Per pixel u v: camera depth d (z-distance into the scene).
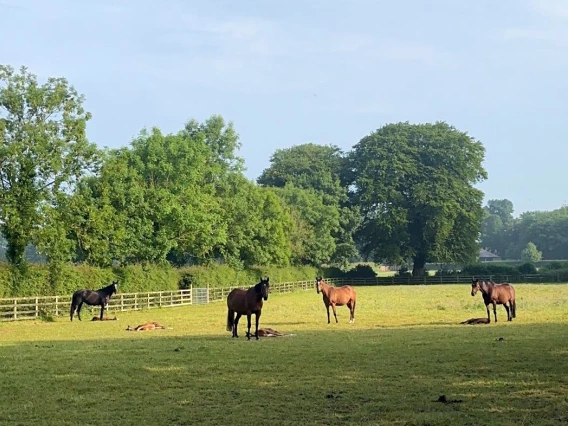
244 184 69.94
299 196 85.31
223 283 59.56
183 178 54.69
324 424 10.09
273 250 70.12
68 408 11.44
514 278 83.12
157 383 13.66
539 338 20.39
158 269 49.56
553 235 159.25
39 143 37.88
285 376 14.17
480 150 92.00
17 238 37.94
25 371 15.42
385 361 15.98
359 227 94.25
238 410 11.10
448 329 24.56
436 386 12.77
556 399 11.44
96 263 44.09
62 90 39.22
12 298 33.91
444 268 127.69
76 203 39.88
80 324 31.94
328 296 28.91
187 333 25.50
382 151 90.75
